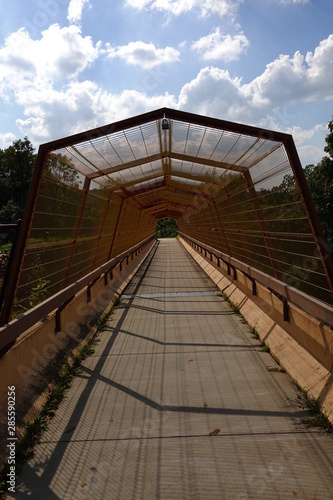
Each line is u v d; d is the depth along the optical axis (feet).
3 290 15.70
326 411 12.41
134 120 18.15
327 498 9.00
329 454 10.75
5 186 172.86
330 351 13.93
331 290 14.39
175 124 19.34
